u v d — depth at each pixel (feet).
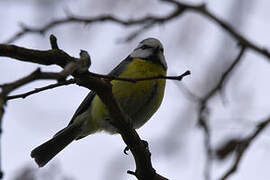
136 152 24.20
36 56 18.92
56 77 14.85
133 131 23.65
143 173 24.95
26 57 18.89
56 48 19.25
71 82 19.04
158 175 25.20
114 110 22.30
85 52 18.93
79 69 18.86
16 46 18.72
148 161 24.48
